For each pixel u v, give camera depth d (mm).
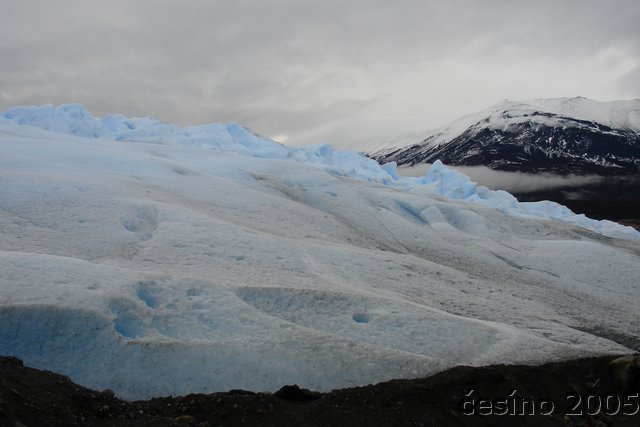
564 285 34594
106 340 13609
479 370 14641
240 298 17656
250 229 28859
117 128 88875
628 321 27484
